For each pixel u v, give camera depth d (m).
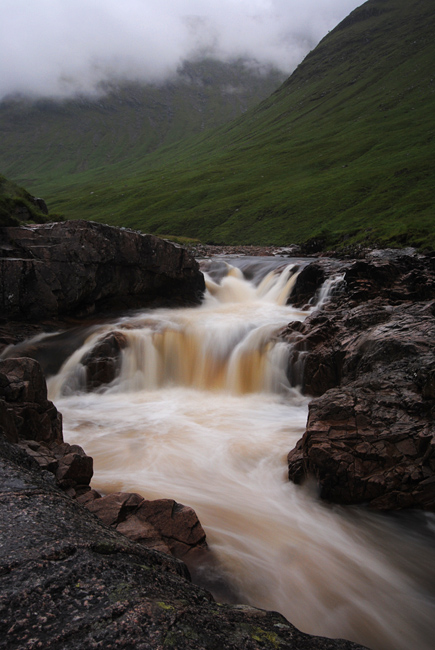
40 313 24.09
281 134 191.88
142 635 3.89
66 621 3.95
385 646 7.16
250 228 98.50
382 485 10.41
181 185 150.12
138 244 28.72
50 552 4.88
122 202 145.25
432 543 9.63
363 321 19.70
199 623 4.30
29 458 8.48
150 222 114.62
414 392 12.41
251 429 15.83
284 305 33.59
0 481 6.52
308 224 92.25
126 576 4.84
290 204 104.94
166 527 8.23
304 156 149.50
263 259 49.56
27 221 30.78
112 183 190.50
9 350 20.70
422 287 25.00
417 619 7.70
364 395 12.70
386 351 15.11
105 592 4.43
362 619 7.61
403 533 9.89
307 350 20.20
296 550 9.08
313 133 175.75
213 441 14.59
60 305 24.95
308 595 7.95
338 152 141.38
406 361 14.05
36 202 37.78
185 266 32.81
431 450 10.41
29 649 3.60
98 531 5.86
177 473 12.22
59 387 20.19
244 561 8.43
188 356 23.30
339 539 9.59
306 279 33.72
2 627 3.81
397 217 77.38
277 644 4.31
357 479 10.56
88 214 134.00
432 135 127.12
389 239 54.03
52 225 25.77
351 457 10.83
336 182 111.56
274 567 8.46
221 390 21.86
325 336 20.33
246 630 4.45
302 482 11.57
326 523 10.13
